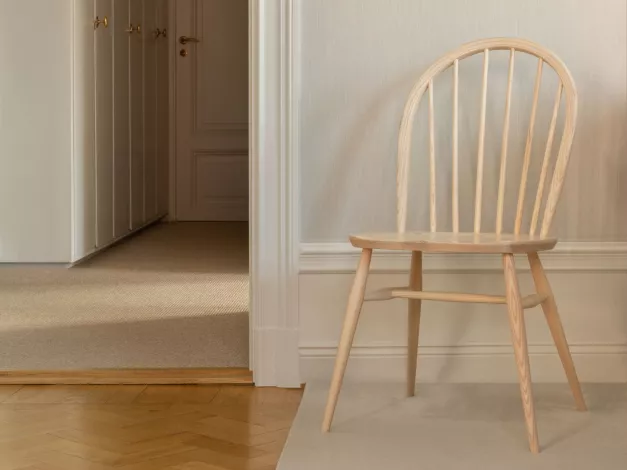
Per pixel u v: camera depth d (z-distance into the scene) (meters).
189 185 6.48
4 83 4.04
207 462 1.78
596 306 2.44
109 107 4.69
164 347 2.77
